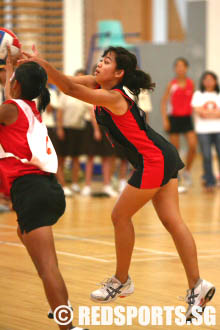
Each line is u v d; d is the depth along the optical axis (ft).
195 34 89.97
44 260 16.17
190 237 19.60
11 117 16.74
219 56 90.74
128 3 92.58
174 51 87.61
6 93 18.29
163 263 27.68
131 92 19.99
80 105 55.26
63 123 55.36
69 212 45.21
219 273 25.77
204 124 57.82
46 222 16.42
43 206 16.42
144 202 19.63
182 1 96.53
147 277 24.94
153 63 86.79
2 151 16.88
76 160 57.67
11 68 18.84
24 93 17.12
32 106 17.25
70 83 17.54
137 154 19.19
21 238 17.95
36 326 18.37
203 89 57.52
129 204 19.58
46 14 84.33
